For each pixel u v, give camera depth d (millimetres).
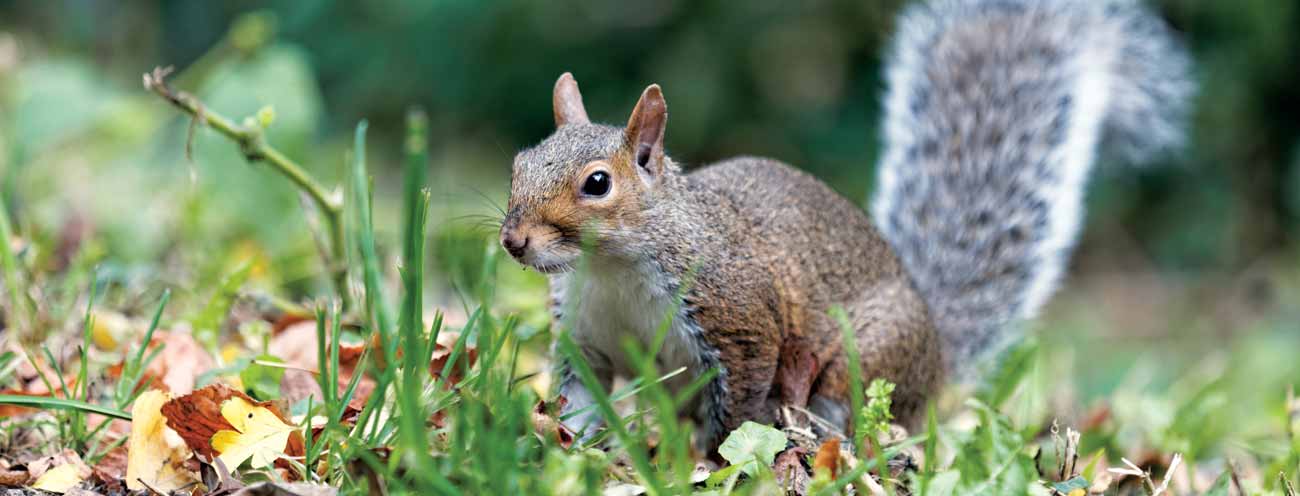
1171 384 13641
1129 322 17656
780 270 7703
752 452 6199
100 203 12086
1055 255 10539
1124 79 12414
